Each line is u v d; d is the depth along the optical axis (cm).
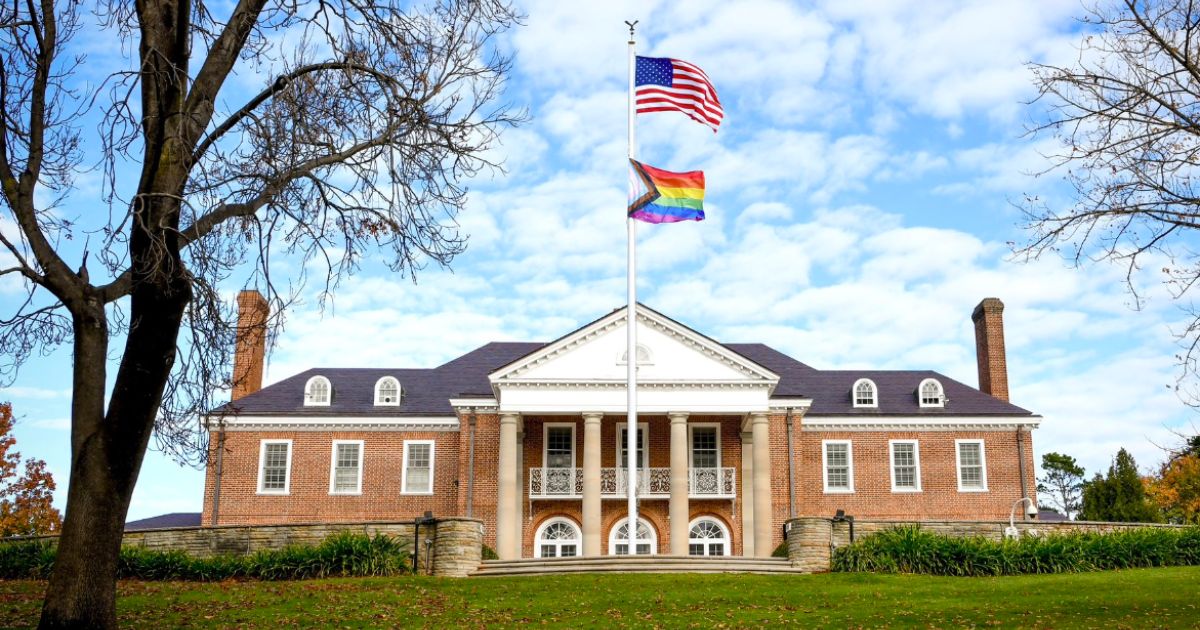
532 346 5038
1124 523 3347
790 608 2212
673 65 3212
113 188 1210
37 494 4441
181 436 1423
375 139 1404
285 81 1395
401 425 4441
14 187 1311
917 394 4653
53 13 1365
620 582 2603
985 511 4425
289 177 1318
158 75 1265
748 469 4209
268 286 1318
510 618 2092
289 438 4431
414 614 2131
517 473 4091
